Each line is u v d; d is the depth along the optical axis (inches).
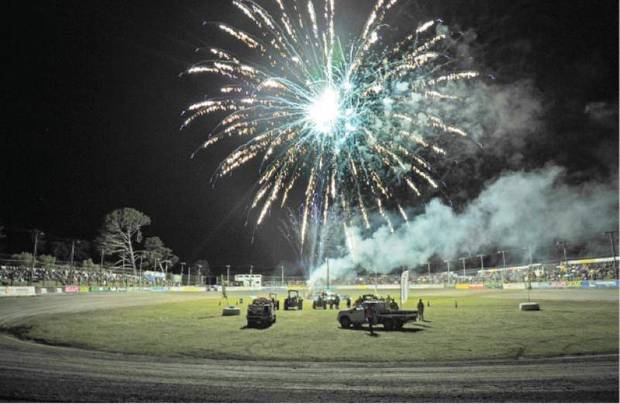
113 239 3412.9
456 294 2655.0
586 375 543.8
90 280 2706.7
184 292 3469.5
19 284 2130.9
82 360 672.4
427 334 911.0
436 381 526.9
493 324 1043.3
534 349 719.1
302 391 487.2
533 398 452.1
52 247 3390.7
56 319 1224.8
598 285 2524.6
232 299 2426.2
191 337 901.8
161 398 461.4
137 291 3056.1
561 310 1338.6
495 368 594.6
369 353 713.0
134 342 840.9
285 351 738.8
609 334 856.3
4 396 464.4
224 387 505.4
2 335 959.6
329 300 1720.0
